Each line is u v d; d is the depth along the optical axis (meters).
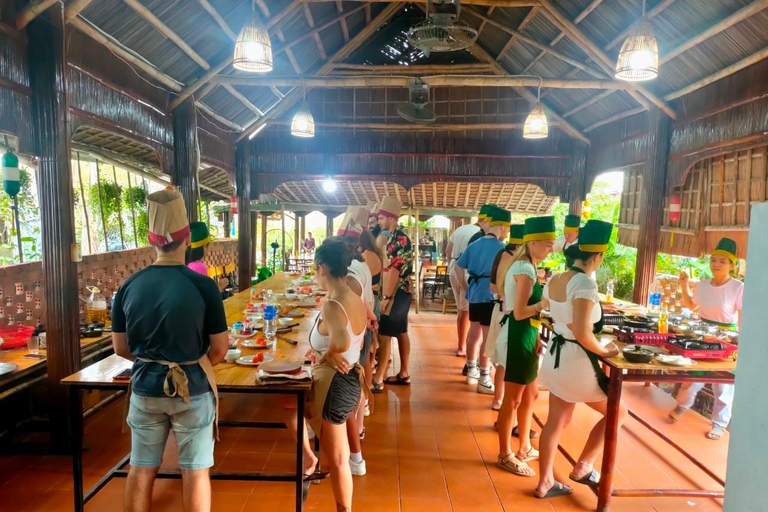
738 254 4.64
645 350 2.75
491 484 3.04
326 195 11.44
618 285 9.27
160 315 2.00
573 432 3.84
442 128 7.28
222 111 6.46
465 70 6.91
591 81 5.16
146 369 2.04
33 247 6.70
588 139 7.07
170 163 5.13
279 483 3.00
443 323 7.64
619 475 3.19
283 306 4.06
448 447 3.50
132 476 2.06
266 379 2.35
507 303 3.14
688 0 3.93
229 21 4.56
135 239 9.10
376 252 3.78
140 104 4.48
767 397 1.00
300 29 5.43
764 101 3.95
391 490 2.95
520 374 3.06
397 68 6.93
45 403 3.62
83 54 3.59
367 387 2.66
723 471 3.25
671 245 5.66
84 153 6.68
